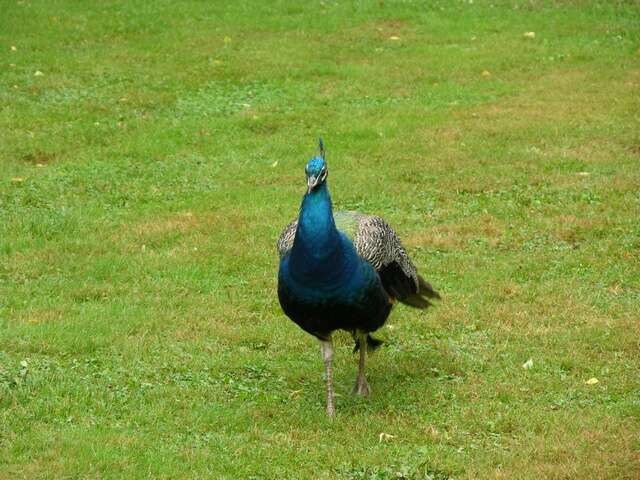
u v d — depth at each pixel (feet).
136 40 87.35
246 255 47.83
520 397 34.63
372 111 71.56
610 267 46.16
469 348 38.91
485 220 52.24
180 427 32.09
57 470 28.81
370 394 35.27
